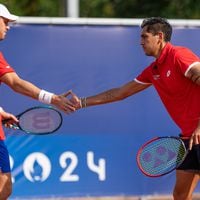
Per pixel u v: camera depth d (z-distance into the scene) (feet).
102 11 170.19
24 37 81.71
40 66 82.02
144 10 163.22
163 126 84.17
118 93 67.21
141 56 83.61
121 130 83.61
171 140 62.34
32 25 81.76
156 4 162.50
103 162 83.61
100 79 83.10
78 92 82.79
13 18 63.93
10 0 157.79
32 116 66.59
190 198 65.16
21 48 81.61
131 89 66.95
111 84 83.30
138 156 62.44
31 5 166.20
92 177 83.46
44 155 82.64
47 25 82.07
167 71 62.18
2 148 63.62
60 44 82.38
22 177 82.23
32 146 82.38
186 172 63.77
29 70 81.87
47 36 82.07
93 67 82.94
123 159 83.92
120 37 83.30
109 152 83.61
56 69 82.28
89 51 82.89
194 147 62.95
